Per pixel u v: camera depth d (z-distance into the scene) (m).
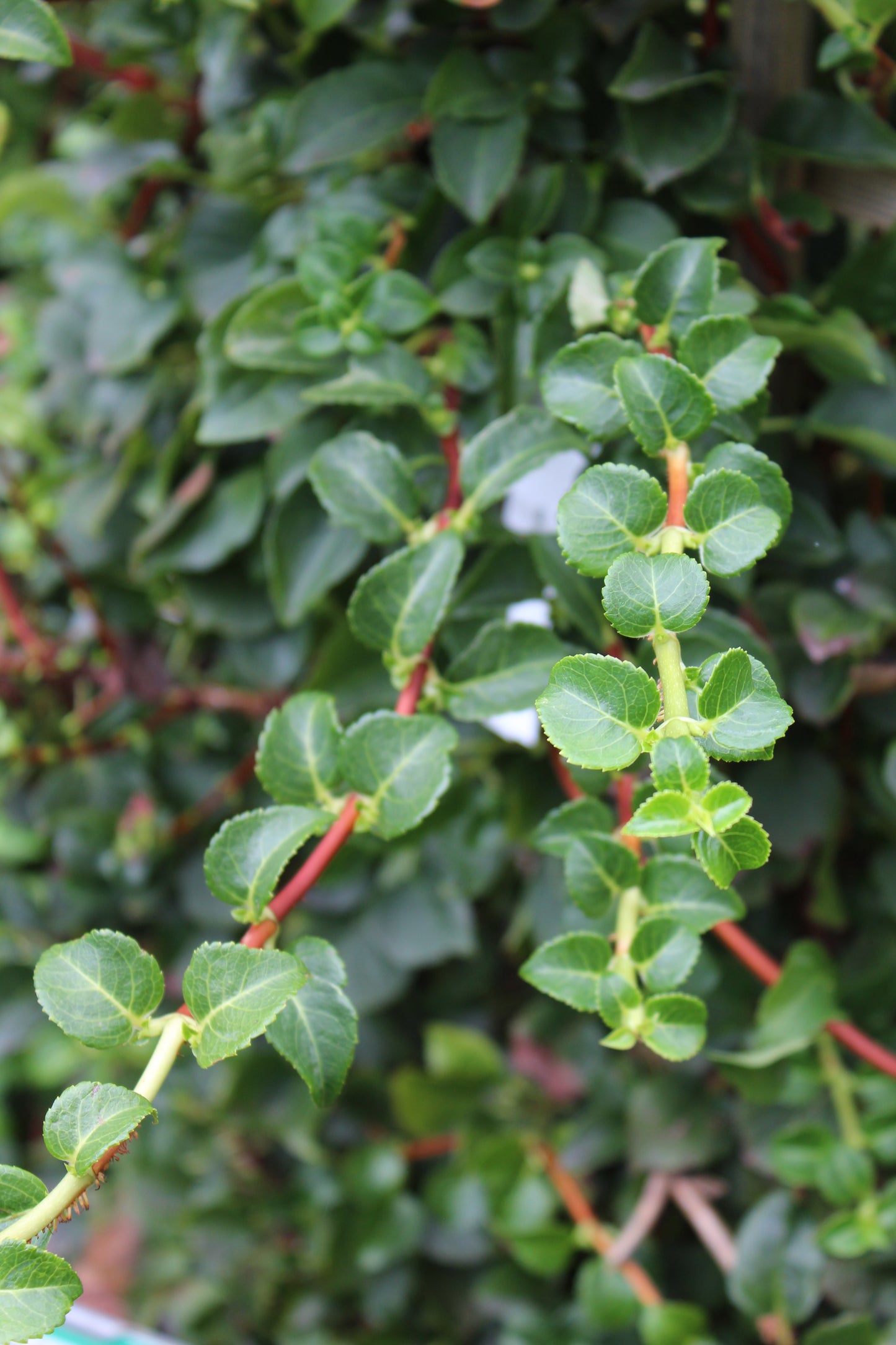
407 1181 1.33
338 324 0.91
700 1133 1.04
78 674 1.38
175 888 1.33
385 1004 1.22
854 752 1.03
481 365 0.95
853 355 0.92
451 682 0.87
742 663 0.72
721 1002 1.03
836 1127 0.99
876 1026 0.99
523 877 1.25
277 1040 0.79
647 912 0.85
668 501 0.79
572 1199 1.14
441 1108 1.24
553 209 0.94
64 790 1.34
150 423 1.22
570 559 0.77
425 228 0.99
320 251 0.91
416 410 0.95
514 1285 1.18
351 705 0.98
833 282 0.96
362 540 0.97
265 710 1.25
